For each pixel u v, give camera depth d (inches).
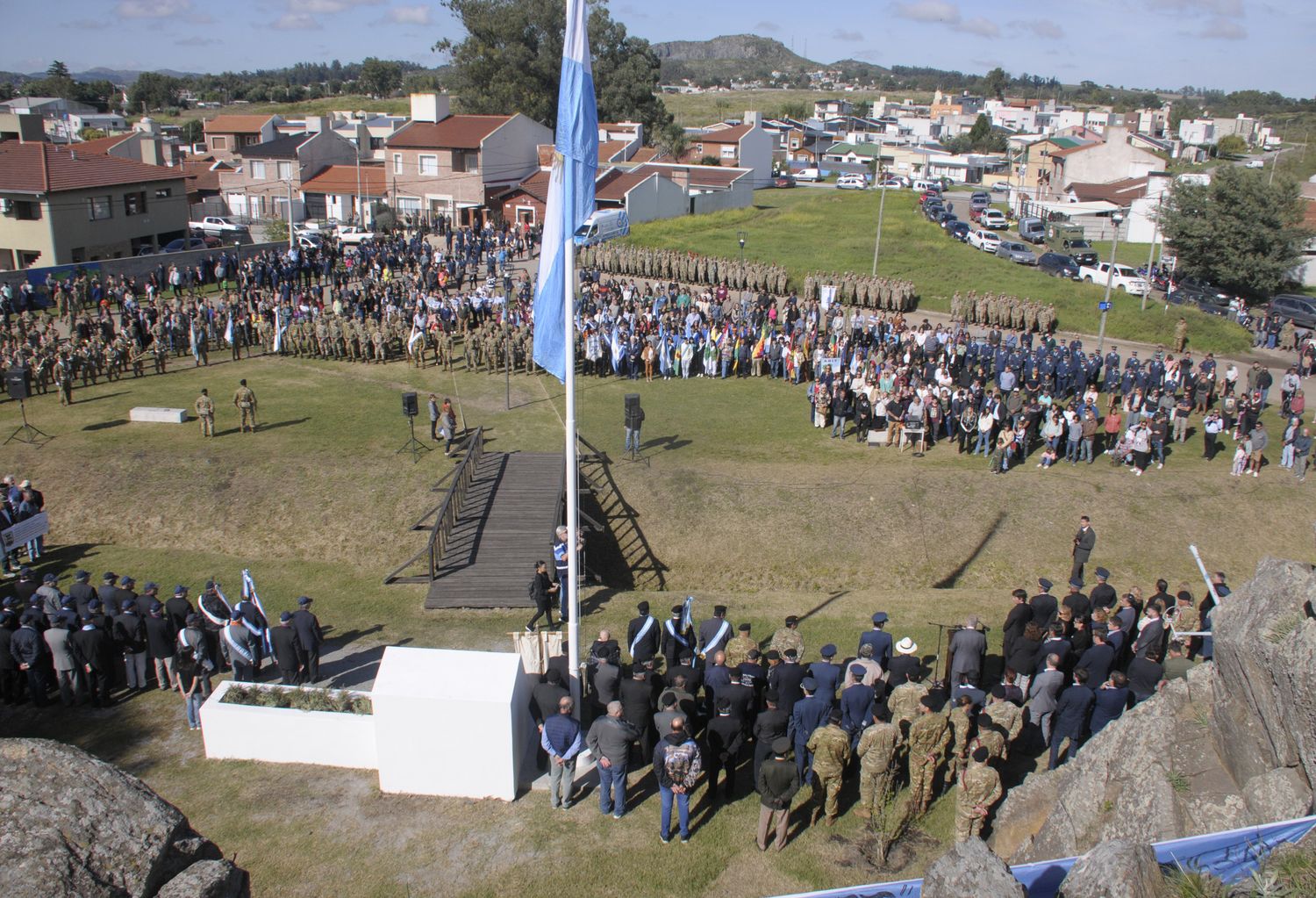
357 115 4832.7
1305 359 1462.8
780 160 5211.6
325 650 684.7
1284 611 382.3
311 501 983.6
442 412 1058.7
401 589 802.8
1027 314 1672.0
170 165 3284.9
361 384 1330.0
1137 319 1715.1
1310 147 3865.7
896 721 511.5
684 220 2684.5
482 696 490.9
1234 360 1584.6
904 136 6387.8
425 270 1846.7
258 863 454.6
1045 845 423.8
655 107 3951.8
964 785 443.5
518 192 2701.8
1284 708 364.2
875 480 1035.3
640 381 1385.3
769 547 956.6
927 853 460.4
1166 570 933.2
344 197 2940.5
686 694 521.0
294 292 1678.2
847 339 1370.6
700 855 460.1
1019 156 4421.8
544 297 539.8
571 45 490.0
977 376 1216.8
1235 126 6948.8
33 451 1051.3
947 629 724.7
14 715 591.5
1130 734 421.4
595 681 539.8
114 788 276.1
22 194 2022.6
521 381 1370.6
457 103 3750.0
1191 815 379.6
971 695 516.4
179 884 258.7
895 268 2135.8
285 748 534.9
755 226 2687.0
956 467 1070.4
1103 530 971.9
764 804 451.5
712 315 1544.0
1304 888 289.0
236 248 1996.8
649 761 534.3
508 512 916.6
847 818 483.8
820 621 750.5
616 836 475.5
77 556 891.4
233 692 554.9
